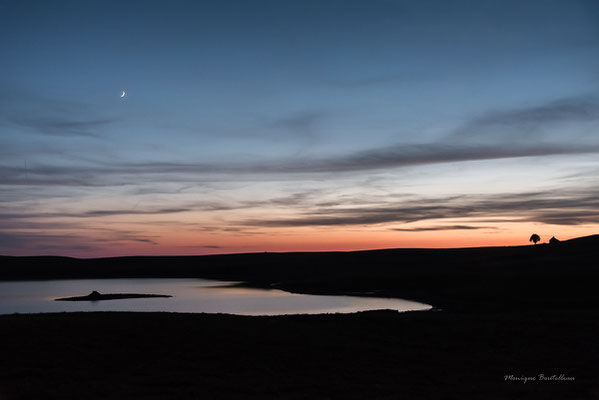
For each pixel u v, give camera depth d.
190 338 29.75
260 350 27.98
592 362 26.44
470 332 33.72
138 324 32.91
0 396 19.12
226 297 127.88
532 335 32.66
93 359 25.08
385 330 34.47
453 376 23.86
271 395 20.42
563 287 89.62
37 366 23.70
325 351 28.28
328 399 19.94
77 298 129.00
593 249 146.88
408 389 21.61
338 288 141.50
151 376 22.70
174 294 142.75
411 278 136.88
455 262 185.50
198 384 21.70
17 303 115.69
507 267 125.19
